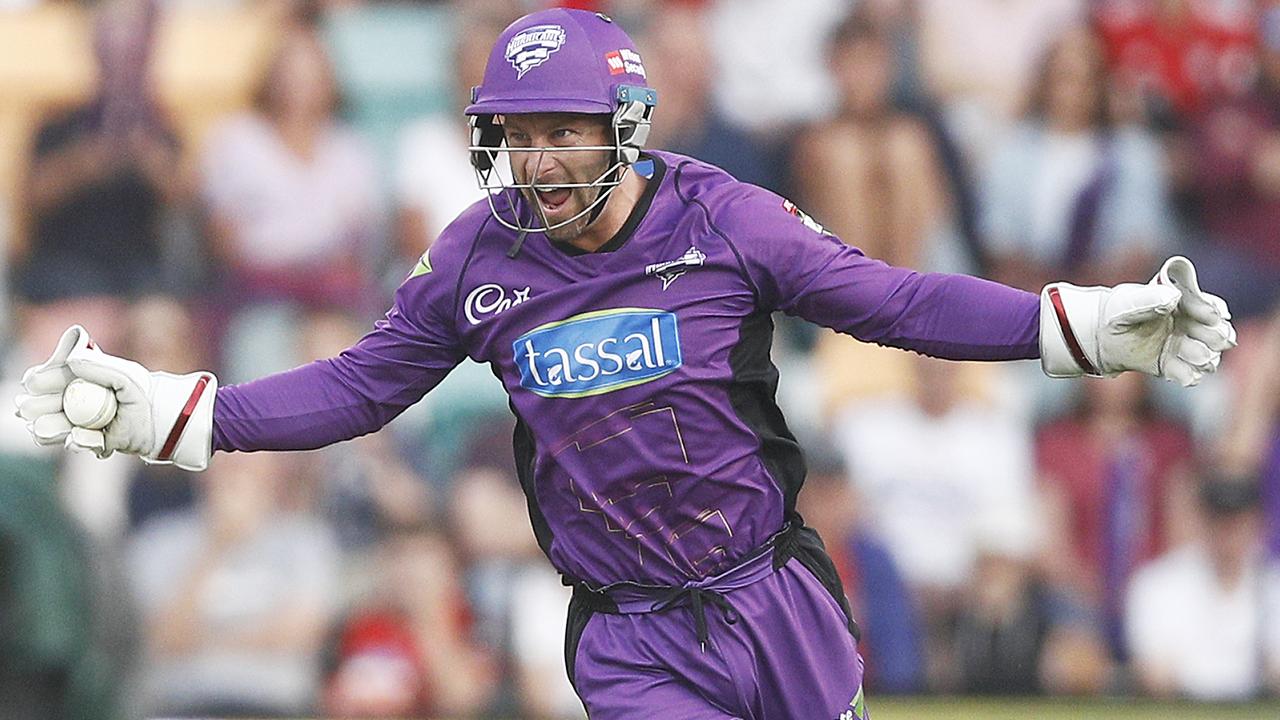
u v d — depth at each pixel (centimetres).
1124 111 2806
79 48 2727
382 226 2717
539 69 1102
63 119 2722
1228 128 2808
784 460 1189
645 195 1143
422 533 2597
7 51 2716
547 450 1163
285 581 2570
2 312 2686
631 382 1136
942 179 2789
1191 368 1080
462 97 2731
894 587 2664
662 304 1134
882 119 2777
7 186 2706
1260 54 2812
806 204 2780
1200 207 2819
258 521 2580
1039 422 2714
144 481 2558
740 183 1162
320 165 2711
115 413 1134
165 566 2555
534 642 2575
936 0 2773
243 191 2703
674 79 2750
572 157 1102
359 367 1182
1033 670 2670
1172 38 2800
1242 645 2688
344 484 2600
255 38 2728
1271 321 2784
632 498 1159
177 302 2703
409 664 2556
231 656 2555
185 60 2725
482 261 1158
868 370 2712
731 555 1178
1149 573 2694
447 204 2708
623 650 1192
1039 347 1091
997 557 2678
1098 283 2817
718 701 1189
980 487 2689
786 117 2772
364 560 2588
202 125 2722
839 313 1131
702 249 1134
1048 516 2694
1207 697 2680
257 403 1162
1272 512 2711
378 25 2728
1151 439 2712
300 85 2719
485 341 1163
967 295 1106
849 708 1229
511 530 2603
